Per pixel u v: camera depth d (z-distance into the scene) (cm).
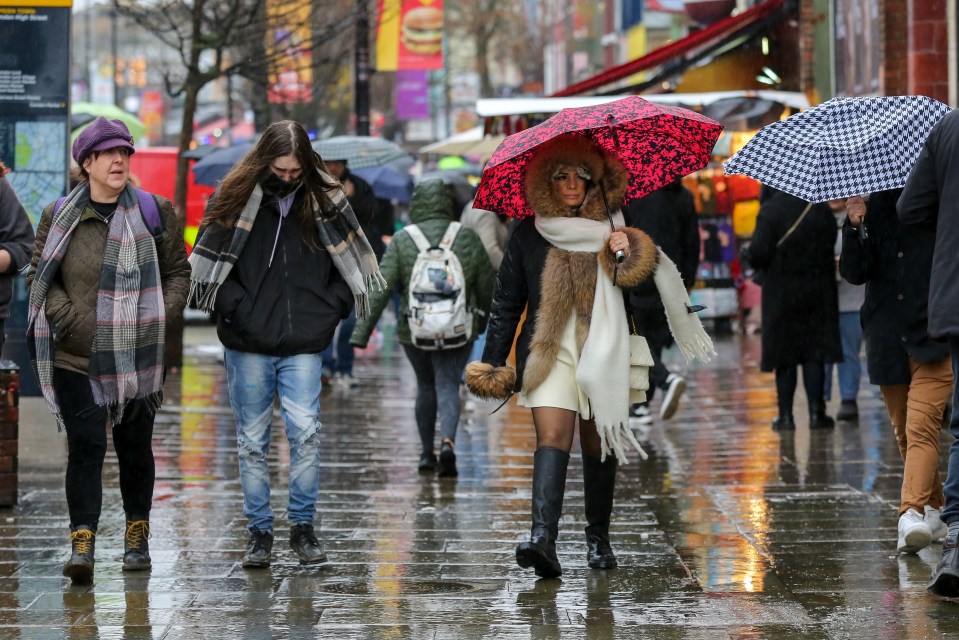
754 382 3925
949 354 1725
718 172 5406
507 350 1666
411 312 2400
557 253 1616
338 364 3938
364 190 3503
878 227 1775
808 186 1725
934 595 1541
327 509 2109
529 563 1603
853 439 2773
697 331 1633
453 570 1695
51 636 1393
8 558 1756
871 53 4344
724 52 5188
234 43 4350
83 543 1619
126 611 1493
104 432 1656
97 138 1616
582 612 1481
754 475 2381
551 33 15488
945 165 1531
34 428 2934
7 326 2639
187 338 5744
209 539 1875
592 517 1703
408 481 2377
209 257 1666
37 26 2628
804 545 1817
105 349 1614
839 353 2873
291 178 1684
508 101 3831
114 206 1648
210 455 2633
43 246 1642
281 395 1722
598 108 1600
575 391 1616
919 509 1736
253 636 1391
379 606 1513
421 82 8394
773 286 2862
